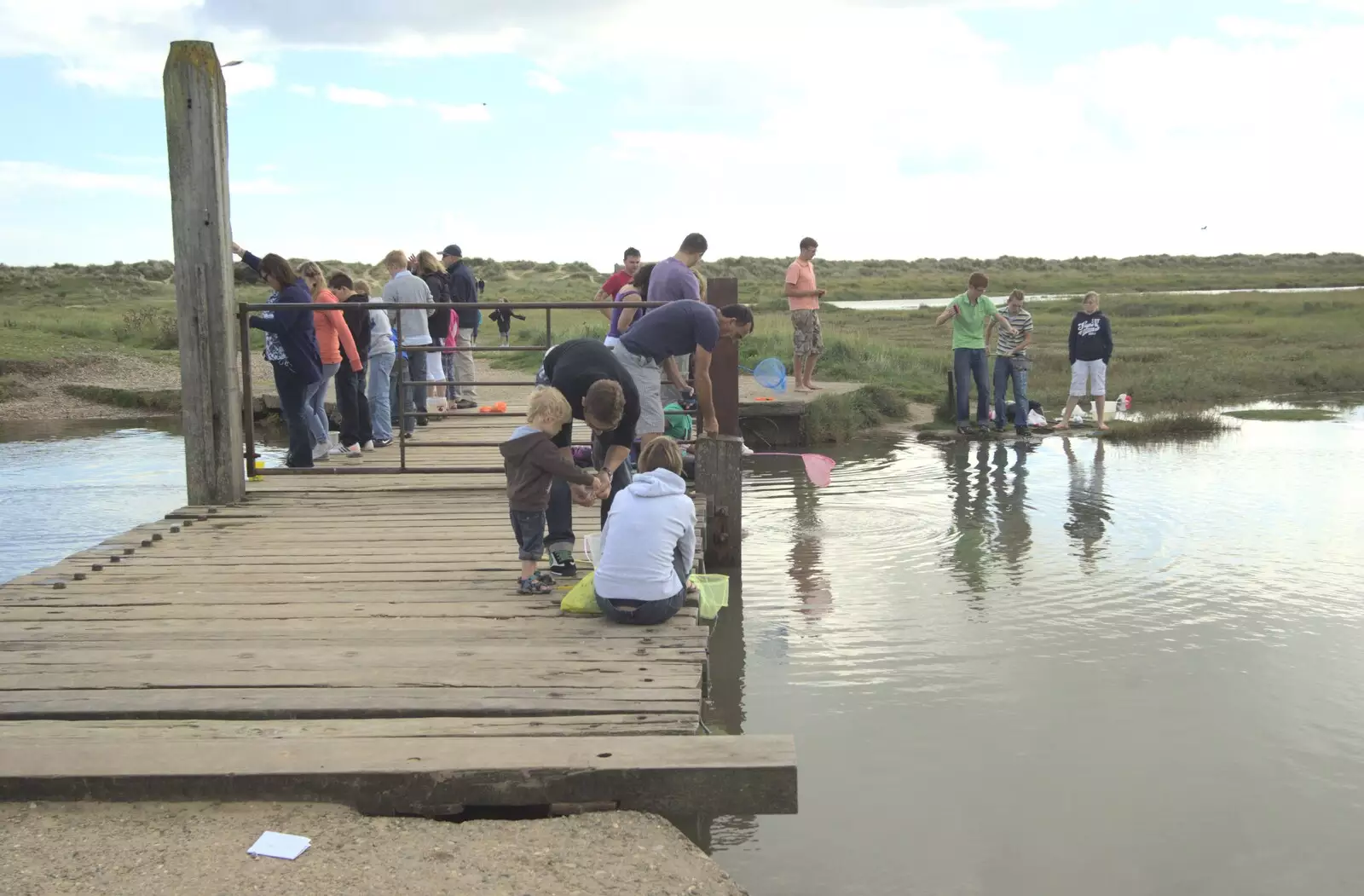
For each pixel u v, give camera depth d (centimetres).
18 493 1155
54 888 317
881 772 481
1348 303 4112
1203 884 394
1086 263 13538
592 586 556
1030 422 1564
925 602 733
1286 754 501
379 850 345
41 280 7062
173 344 2652
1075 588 763
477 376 1930
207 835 351
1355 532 924
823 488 1148
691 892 326
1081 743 512
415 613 556
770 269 10056
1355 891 389
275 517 792
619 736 403
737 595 750
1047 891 389
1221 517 983
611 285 1305
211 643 511
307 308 870
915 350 2344
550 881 329
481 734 408
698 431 900
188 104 778
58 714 429
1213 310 4019
